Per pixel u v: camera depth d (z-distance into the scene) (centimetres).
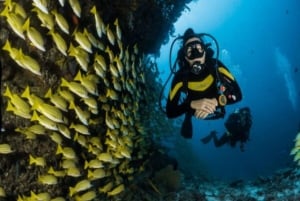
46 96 151
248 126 373
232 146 390
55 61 177
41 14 143
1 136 152
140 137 266
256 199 277
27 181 165
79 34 157
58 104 150
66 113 187
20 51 129
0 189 140
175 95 179
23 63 131
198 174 466
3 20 148
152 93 354
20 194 161
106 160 182
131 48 317
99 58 181
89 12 209
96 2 215
